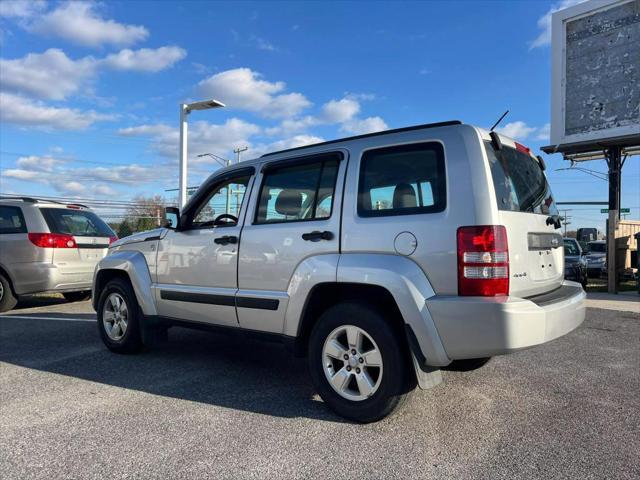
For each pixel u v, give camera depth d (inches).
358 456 122.8
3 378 188.2
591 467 117.0
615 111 477.7
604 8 481.1
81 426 142.6
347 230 146.6
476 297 125.0
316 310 158.1
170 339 253.3
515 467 117.2
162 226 207.8
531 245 142.8
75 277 346.6
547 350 231.8
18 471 117.3
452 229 129.0
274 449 126.7
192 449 127.2
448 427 140.1
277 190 170.2
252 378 186.9
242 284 172.7
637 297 444.1
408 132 145.6
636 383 181.2
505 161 144.6
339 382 145.4
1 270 338.3
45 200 351.6
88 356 219.6
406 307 131.1
